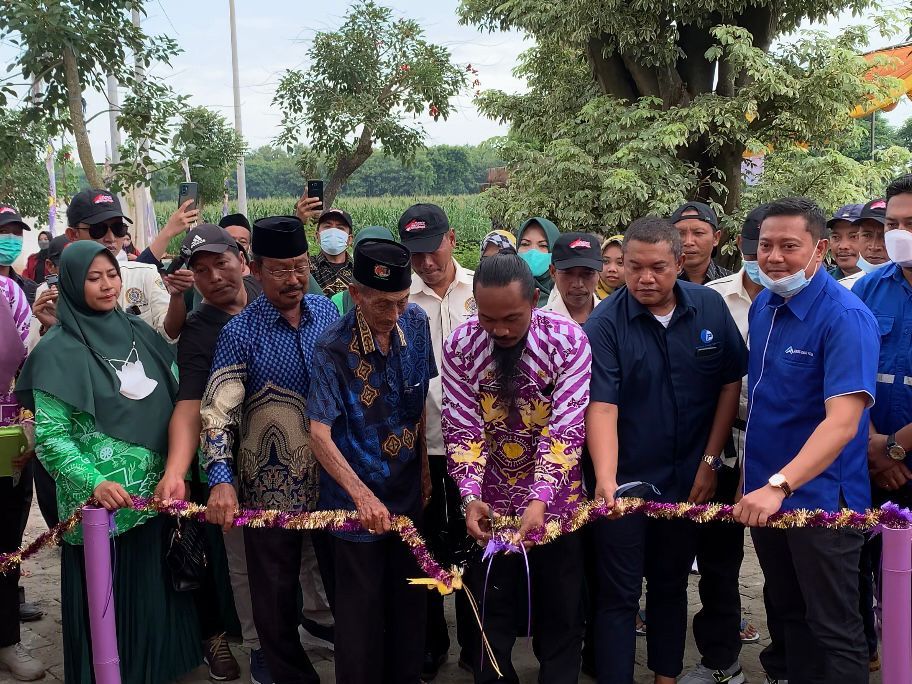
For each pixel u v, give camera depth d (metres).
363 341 3.09
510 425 3.21
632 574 3.31
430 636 3.93
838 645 2.99
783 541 3.18
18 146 9.52
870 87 12.41
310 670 3.59
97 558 3.17
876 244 4.57
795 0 12.59
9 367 4.14
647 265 3.21
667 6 11.78
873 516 2.71
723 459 3.75
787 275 3.00
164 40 9.87
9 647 4.04
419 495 3.33
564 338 3.10
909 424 3.30
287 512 3.23
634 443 3.38
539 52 15.05
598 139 12.67
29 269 11.30
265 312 3.40
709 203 13.17
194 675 4.05
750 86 12.23
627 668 3.31
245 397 3.45
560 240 4.30
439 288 4.26
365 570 3.15
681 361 3.34
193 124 10.70
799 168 12.37
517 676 3.67
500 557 3.33
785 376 3.09
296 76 16.02
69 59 8.86
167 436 3.61
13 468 3.73
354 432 3.15
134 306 4.67
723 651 3.69
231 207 22.66
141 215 13.23
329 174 17.28
